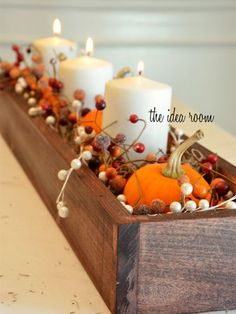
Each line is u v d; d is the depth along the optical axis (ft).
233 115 5.08
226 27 4.86
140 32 4.70
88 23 4.58
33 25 4.48
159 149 2.00
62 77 2.47
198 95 4.97
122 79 2.02
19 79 2.75
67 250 1.78
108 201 1.56
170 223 1.46
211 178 1.94
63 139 2.19
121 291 1.46
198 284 1.51
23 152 2.42
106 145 1.83
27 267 1.67
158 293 1.49
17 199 2.13
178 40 4.77
